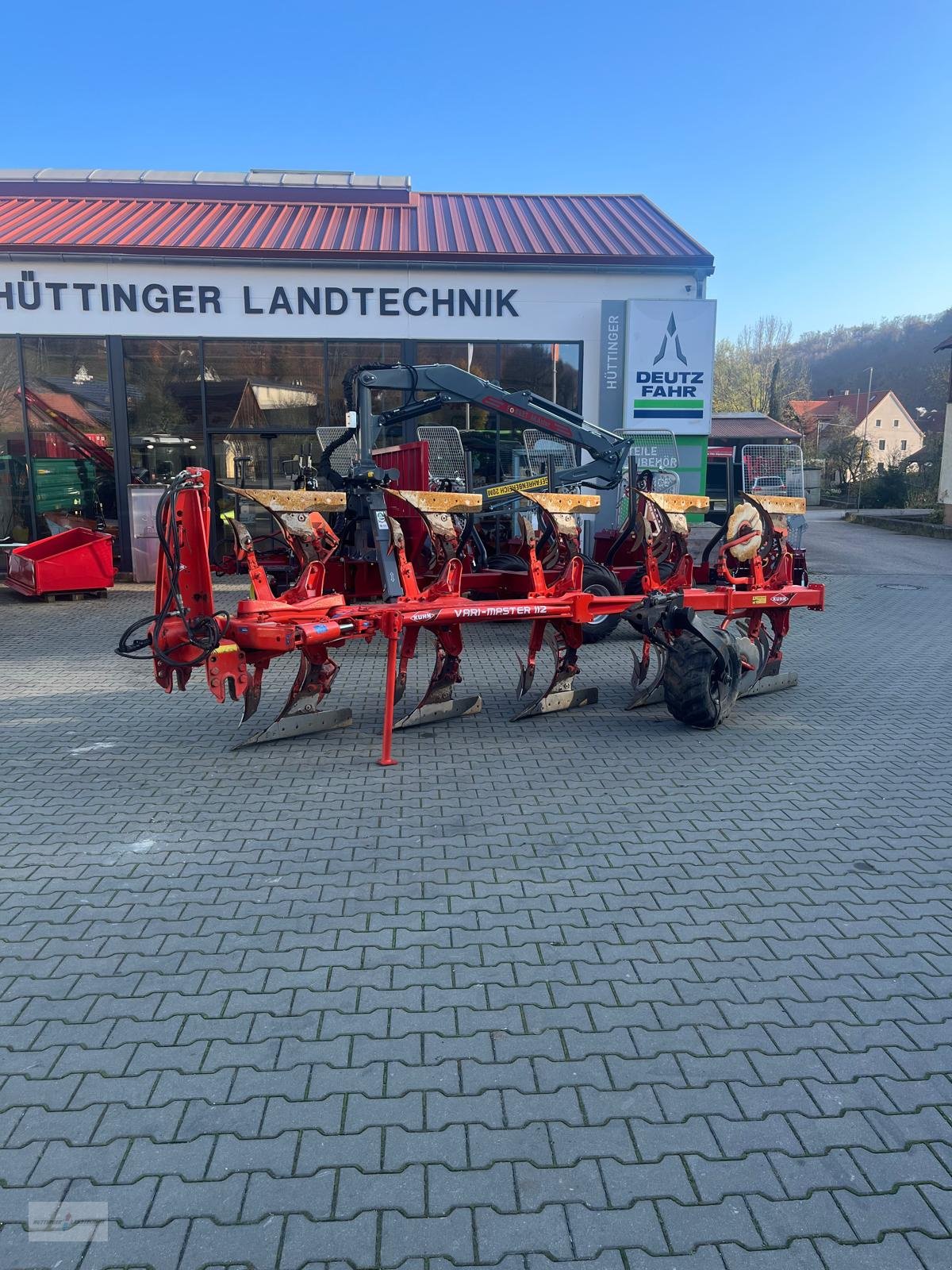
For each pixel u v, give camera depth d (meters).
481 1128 2.67
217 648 5.45
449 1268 2.21
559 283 15.46
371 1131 2.65
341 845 4.60
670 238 16.58
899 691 8.01
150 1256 2.24
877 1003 3.29
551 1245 2.29
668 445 15.56
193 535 5.27
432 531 6.68
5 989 3.33
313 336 15.27
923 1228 2.35
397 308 15.30
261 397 15.38
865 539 27.41
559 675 7.22
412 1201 2.41
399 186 18.70
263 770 5.74
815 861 4.45
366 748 6.23
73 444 15.20
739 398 66.81
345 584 9.68
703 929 3.79
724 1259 2.25
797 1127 2.68
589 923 3.83
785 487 12.69
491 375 15.66
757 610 7.79
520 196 19.91
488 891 4.11
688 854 4.52
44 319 14.82
